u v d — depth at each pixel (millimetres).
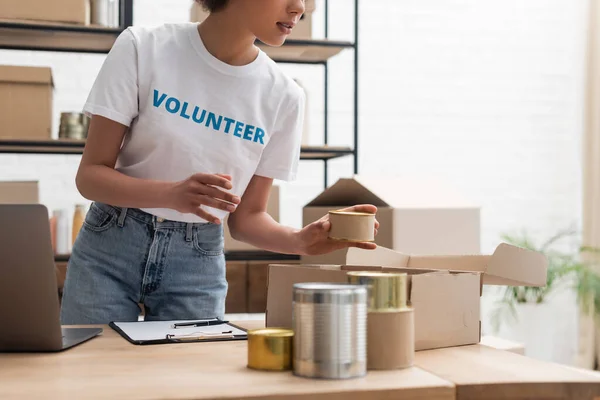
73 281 1668
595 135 4043
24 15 2881
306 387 850
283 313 1189
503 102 4145
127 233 1643
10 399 817
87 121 3033
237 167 1643
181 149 1584
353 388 845
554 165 4199
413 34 4035
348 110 3932
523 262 1261
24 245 1082
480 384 883
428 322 1098
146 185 1403
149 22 3672
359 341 904
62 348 1108
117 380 906
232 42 1556
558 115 4207
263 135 1648
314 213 2678
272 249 1645
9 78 2928
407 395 854
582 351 4059
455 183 4082
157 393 833
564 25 4211
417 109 4035
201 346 1152
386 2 4004
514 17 4156
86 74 3584
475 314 1159
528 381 894
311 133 3896
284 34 1476
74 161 3533
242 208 1716
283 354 948
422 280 1089
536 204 4176
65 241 3061
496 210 4129
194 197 1291
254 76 1614
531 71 4176
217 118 1596
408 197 2469
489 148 4121
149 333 1267
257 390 838
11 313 1089
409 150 4023
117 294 1656
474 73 4105
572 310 4203
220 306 1736
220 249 1736
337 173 3902
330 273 1118
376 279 947
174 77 1556
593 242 4043
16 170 3471
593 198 4051
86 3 2949
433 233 2406
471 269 1357
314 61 3488
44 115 2965
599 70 4039
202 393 829
